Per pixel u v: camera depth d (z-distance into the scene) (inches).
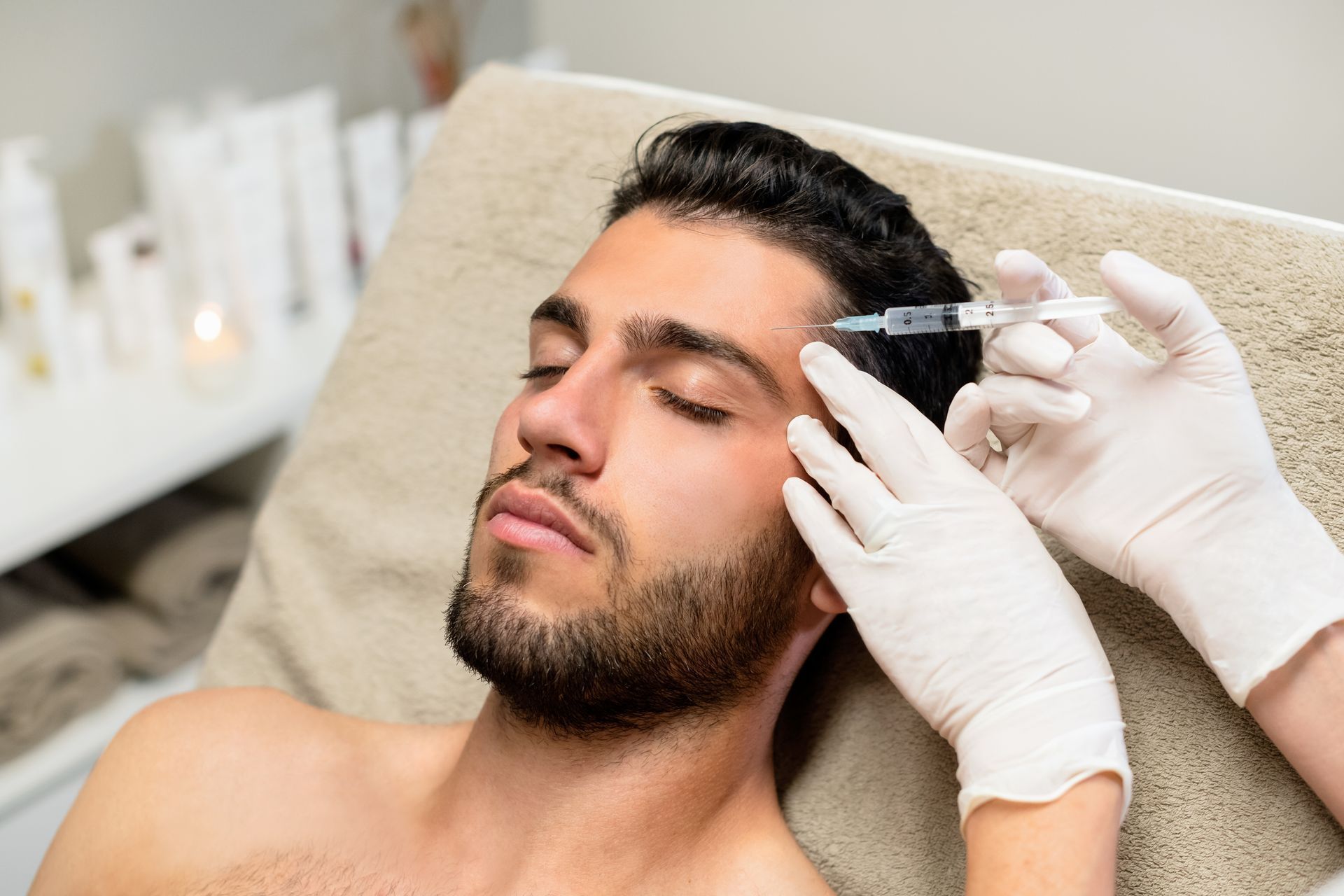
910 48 65.2
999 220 46.2
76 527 71.4
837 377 37.2
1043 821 33.2
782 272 38.6
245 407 80.0
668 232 39.9
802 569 38.8
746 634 37.8
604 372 37.0
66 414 78.7
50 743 74.7
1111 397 36.8
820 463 37.0
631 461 36.4
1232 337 41.2
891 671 37.0
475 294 56.4
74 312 83.4
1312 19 53.0
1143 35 58.0
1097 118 61.0
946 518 36.4
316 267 87.7
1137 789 38.9
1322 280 40.3
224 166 83.7
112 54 82.9
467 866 40.4
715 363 37.0
